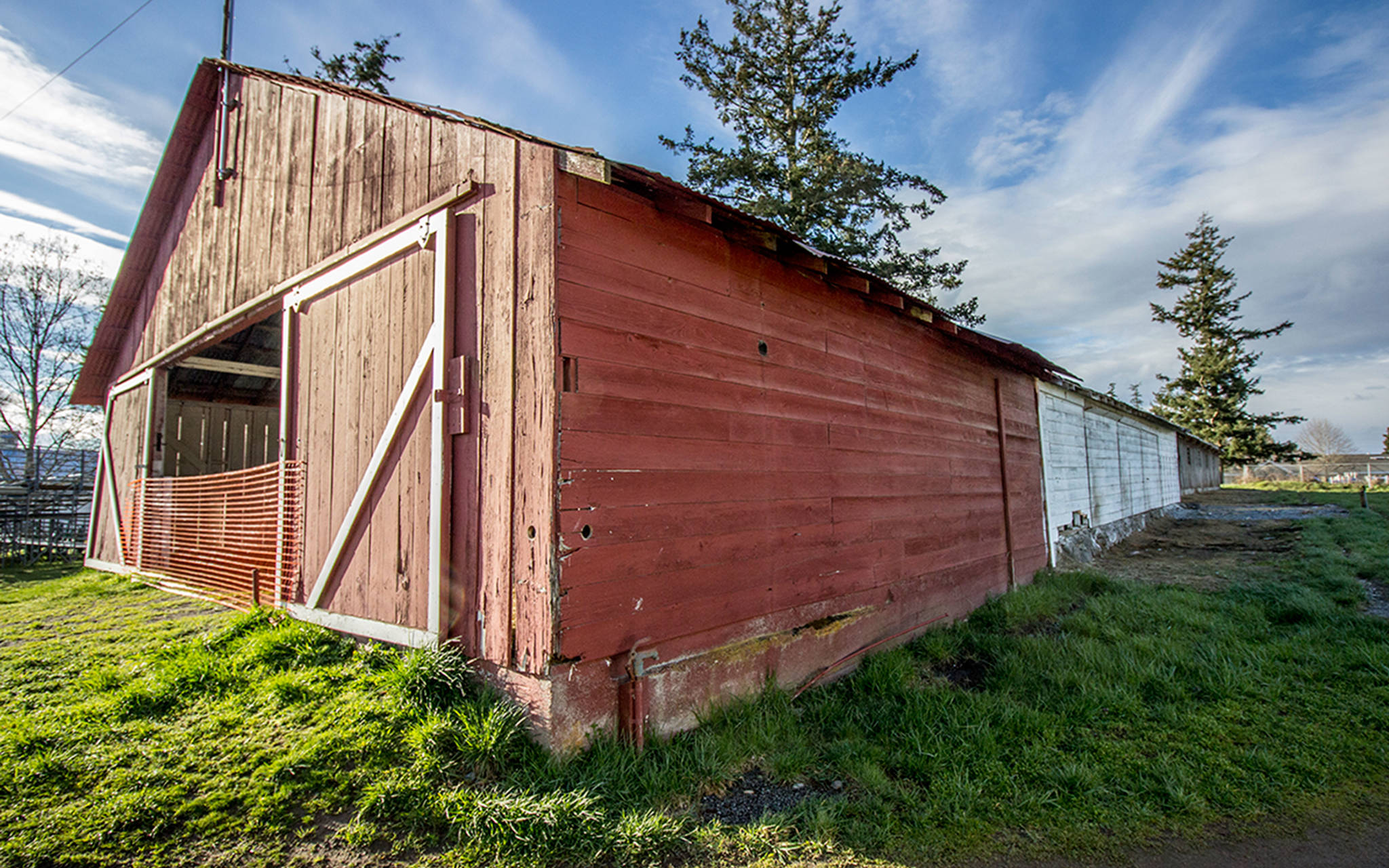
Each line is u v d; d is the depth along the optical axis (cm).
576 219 333
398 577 391
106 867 218
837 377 509
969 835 278
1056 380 947
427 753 287
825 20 1625
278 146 592
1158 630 574
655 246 373
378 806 256
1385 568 788
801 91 1647
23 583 801
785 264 468
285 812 251
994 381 807
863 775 320
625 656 336
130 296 862
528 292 331
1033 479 905
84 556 1043
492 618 332
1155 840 276
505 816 247
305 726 310
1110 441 1434
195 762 277
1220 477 4122
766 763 338
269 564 521
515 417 330
